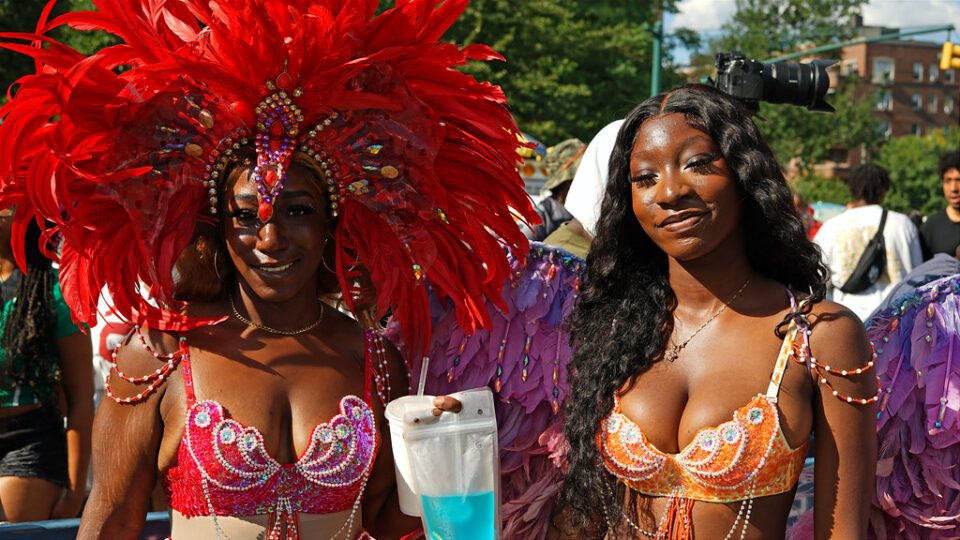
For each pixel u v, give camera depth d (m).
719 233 1.99
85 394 3.46
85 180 2.07
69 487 3.44
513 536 2.44
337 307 2.45
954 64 14.84
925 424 2.34
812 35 44.22
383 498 2.27
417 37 2.15
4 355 3.29
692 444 1.97
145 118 2.01
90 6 12.76
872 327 2.41
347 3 2.07
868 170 5.87
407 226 2.26
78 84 1.96
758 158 1.99
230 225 2.09
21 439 3.35
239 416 2.04
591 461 2.10
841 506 1.95
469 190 2.32
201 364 2.09
